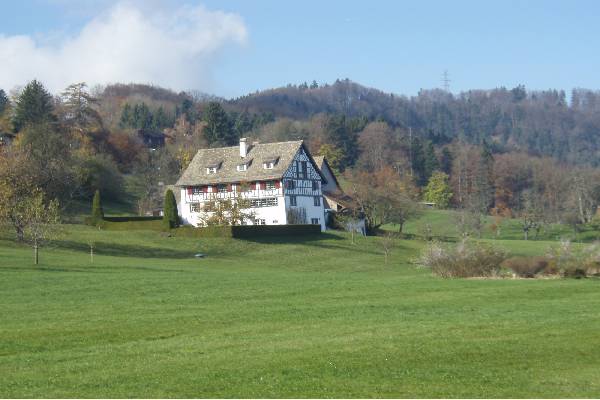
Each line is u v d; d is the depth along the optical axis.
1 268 49.25
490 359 22.20
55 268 51.28
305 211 107.44
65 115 143.62
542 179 172.25
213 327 27.48
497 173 173.00
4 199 59.00
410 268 72.62
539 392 18.73
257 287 41.34
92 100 146.88
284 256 78.44
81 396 18.05
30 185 85.44
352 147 183.75
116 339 25.27
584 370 21.16
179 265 62.12
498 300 35.88
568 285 42.09
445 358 22.16
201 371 20.39
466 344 24.05
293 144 107.56
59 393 18.31
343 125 183.12
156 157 147.25
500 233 137.38
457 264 49.03
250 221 104.62
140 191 134.50
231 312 31.11
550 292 39.00
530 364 21.73
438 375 20.25
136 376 19.92
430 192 168.12
